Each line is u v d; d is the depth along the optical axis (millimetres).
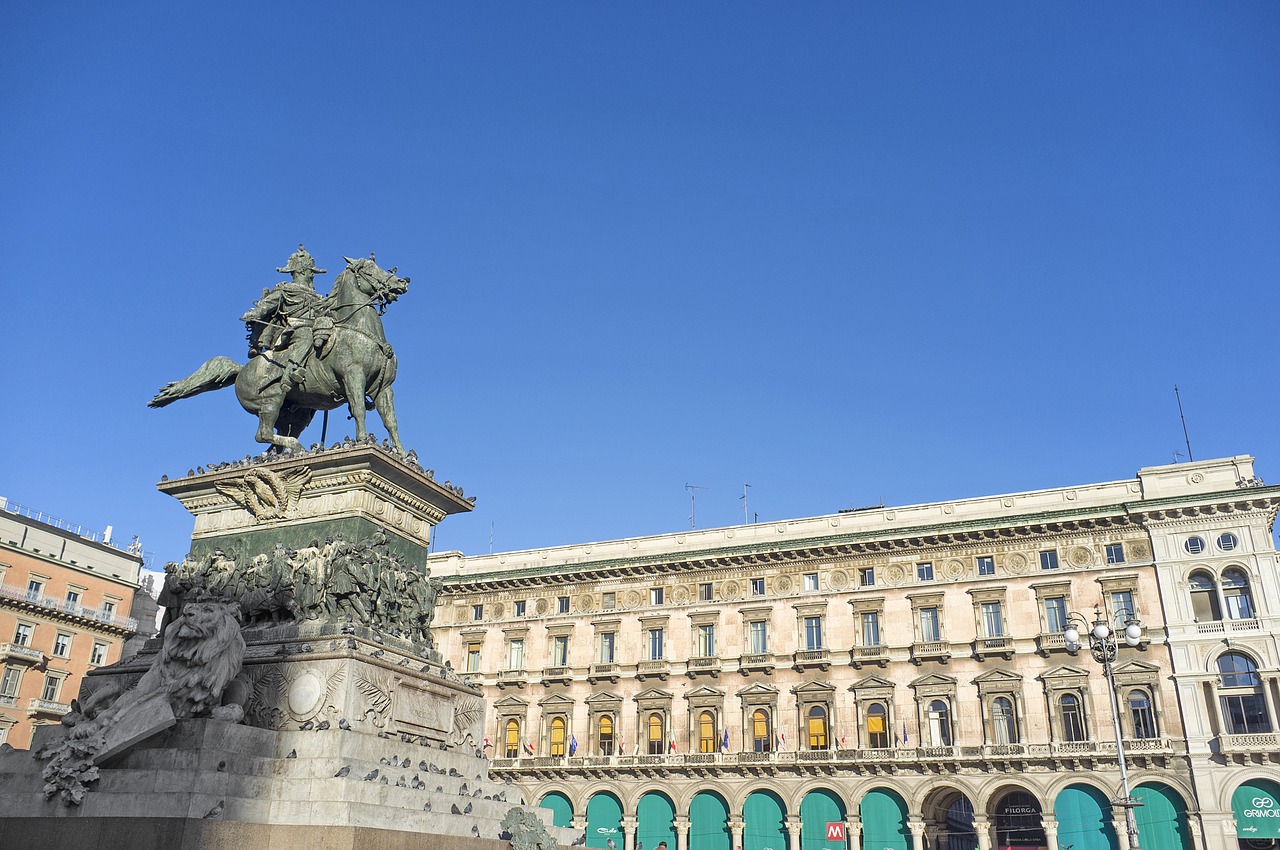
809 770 55094
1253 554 50406
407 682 14852
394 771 13305
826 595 58781
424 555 17156
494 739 63438
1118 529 53688
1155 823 48156
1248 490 50750
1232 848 46156
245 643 14406
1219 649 49500
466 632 66938
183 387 17312
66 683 62906
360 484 15961
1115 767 49406
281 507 16297
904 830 52812
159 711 12508
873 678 55562
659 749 59406
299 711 13633
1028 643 53188
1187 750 48344
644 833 57938
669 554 62406
